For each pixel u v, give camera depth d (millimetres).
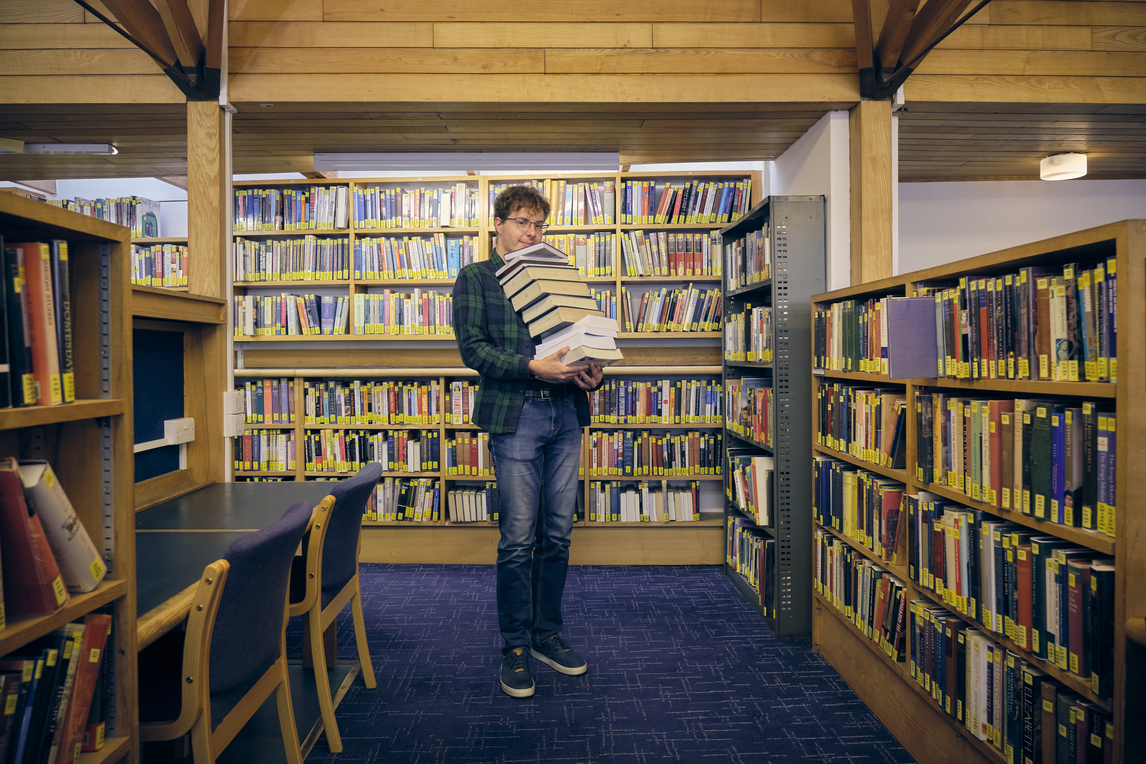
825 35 2600
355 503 1931
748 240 3006
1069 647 1210
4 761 886
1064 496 1215
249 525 1812
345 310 3729
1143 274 1054
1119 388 1072
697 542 3588
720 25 2588
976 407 1482
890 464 1891
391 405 3607
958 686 1543
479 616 2814
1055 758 1265
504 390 2061
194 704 1194
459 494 3535
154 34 2236
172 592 1307
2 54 2523
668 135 3016
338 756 1788
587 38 2566
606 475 3543
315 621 1778
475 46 2555
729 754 1795
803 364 2605
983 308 1456
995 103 2658
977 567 1495
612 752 1804
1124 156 3721
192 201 2502
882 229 2605
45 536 944
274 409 3645
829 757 1781
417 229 3686
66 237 1051
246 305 3742
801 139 3033
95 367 1100
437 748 1825
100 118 2730
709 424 3557
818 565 2441
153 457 2203
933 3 2238
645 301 3684
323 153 3238
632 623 2732
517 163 3297
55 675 956
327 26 2537
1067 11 2654
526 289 2031
